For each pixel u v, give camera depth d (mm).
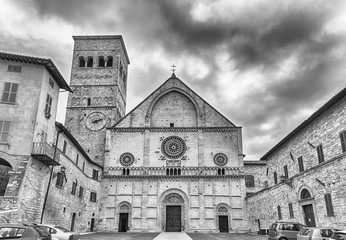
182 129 61281
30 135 32062
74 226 46969
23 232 17766
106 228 55125
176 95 65000
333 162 30250
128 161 59312
